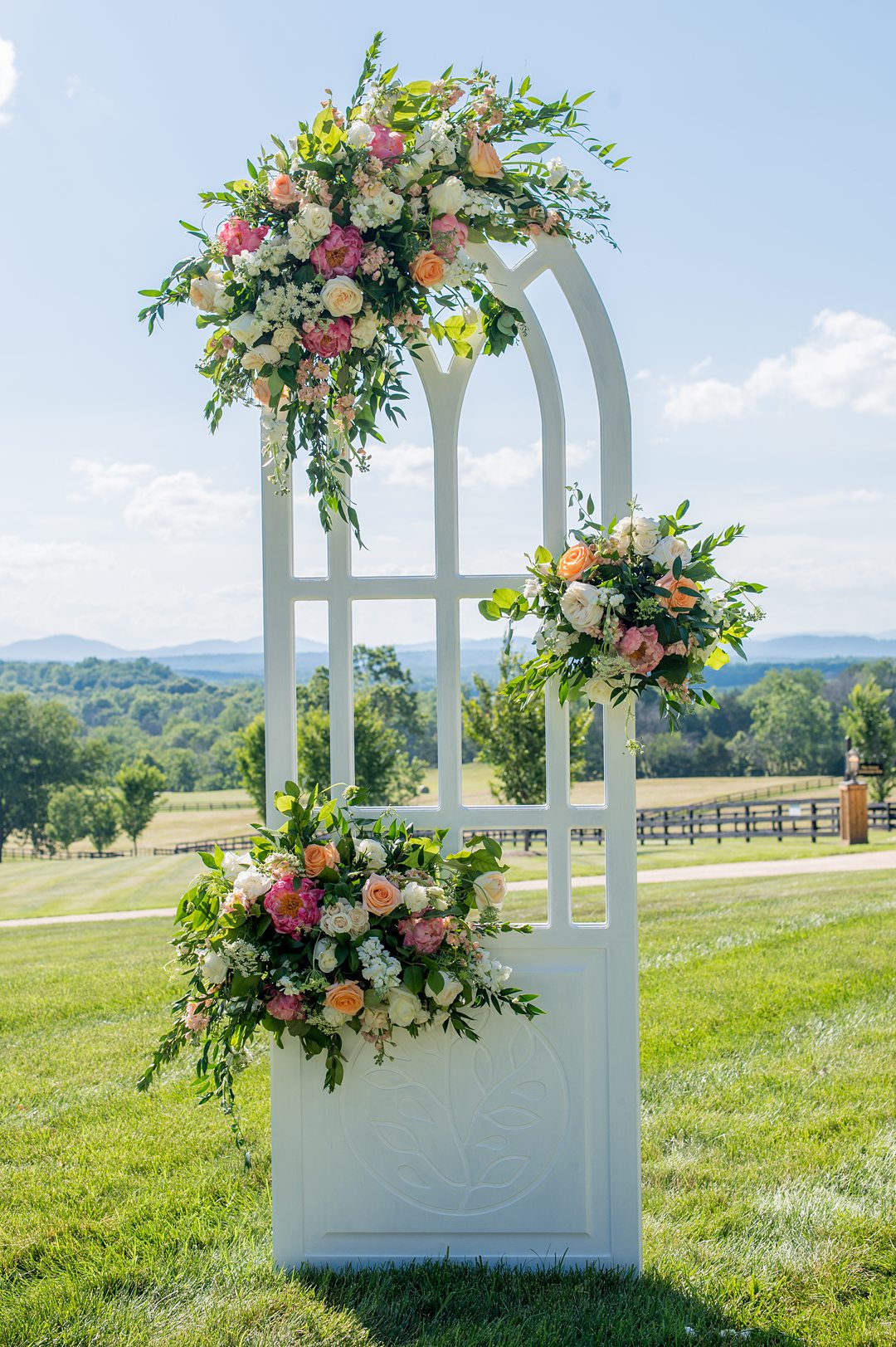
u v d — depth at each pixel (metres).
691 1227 2.75
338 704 2.66
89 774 45.03
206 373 2.52
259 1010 2.43
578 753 13.91
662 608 2.36
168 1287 2.47
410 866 2.46
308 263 2.38
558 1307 2.33
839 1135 3.37
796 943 6.56
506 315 2.48
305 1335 2.22
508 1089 2.57
